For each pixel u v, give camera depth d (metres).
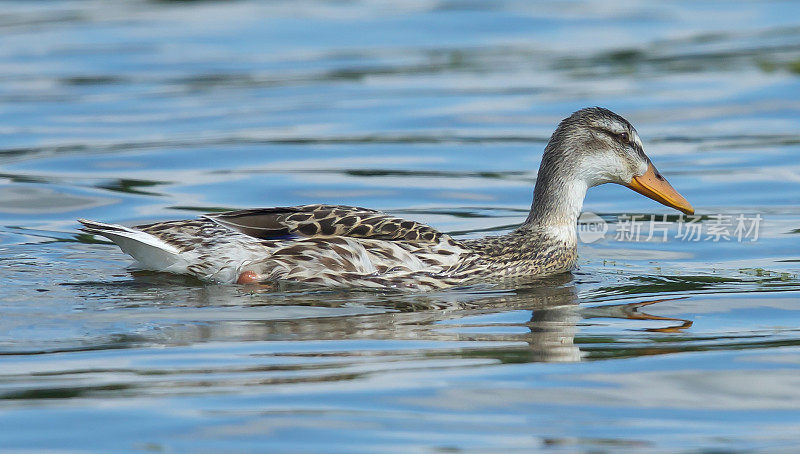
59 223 17.59
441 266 14.42
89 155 21.95
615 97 26.53
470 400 10.05
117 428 9.31
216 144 22.89
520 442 9.12
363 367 10.88
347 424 9.44
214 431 9.27
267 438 9.15
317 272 14.11
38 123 24.59
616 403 10.05
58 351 11.26
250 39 33.91
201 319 12.47
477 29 35.28
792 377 10.71
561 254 15.38
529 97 26.73
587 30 35.03
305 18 37.03
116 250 15.83
